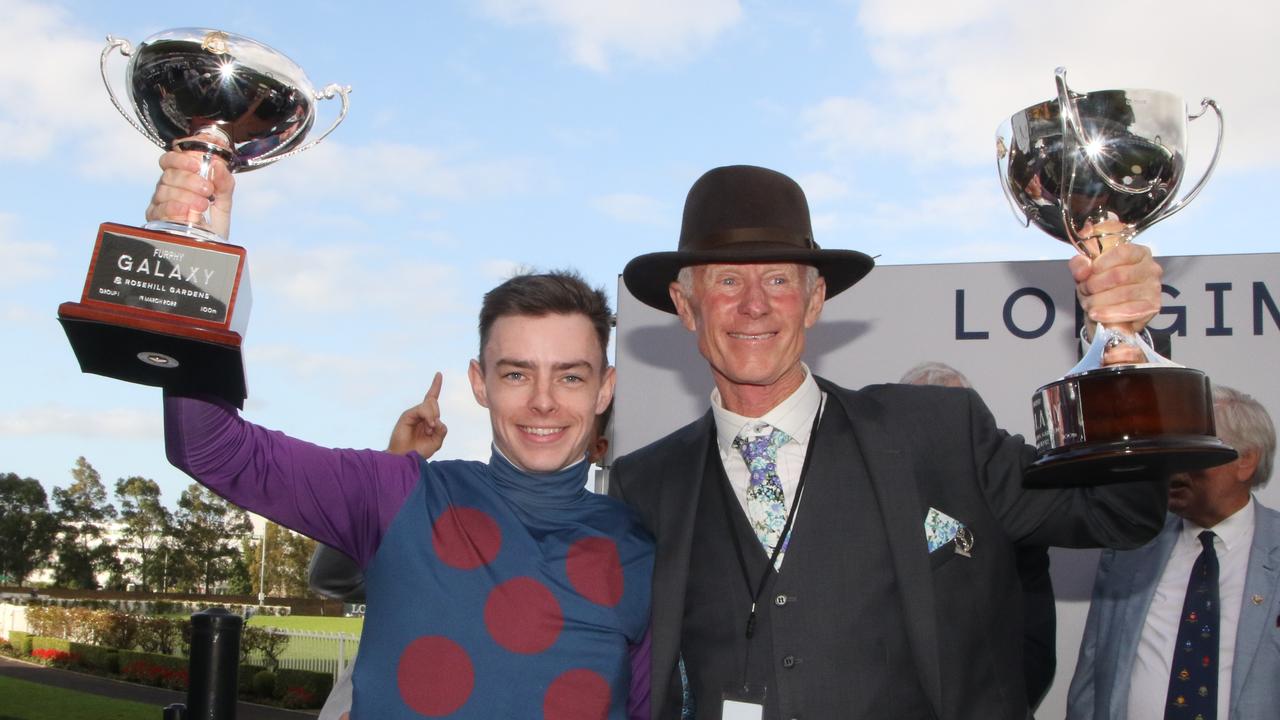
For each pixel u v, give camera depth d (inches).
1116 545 81.3
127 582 1877.5
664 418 183.8
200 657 133.0
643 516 97.6
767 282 92.7
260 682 712.4
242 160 81.7
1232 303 163.9
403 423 113.4
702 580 93.9
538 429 85.7
